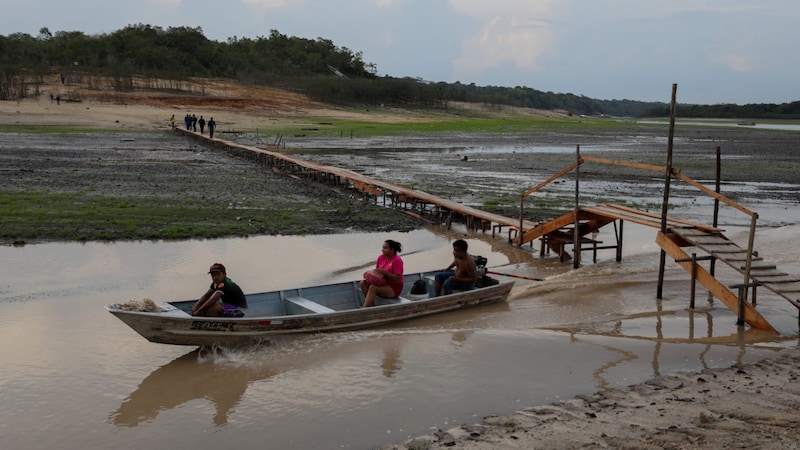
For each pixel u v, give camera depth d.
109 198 22.50
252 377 8.91
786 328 11.25
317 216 21.41
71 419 7.70
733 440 6.64
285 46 134.25
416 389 8.49
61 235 17.23
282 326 10.03
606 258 17.27
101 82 79.81
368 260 16.00
